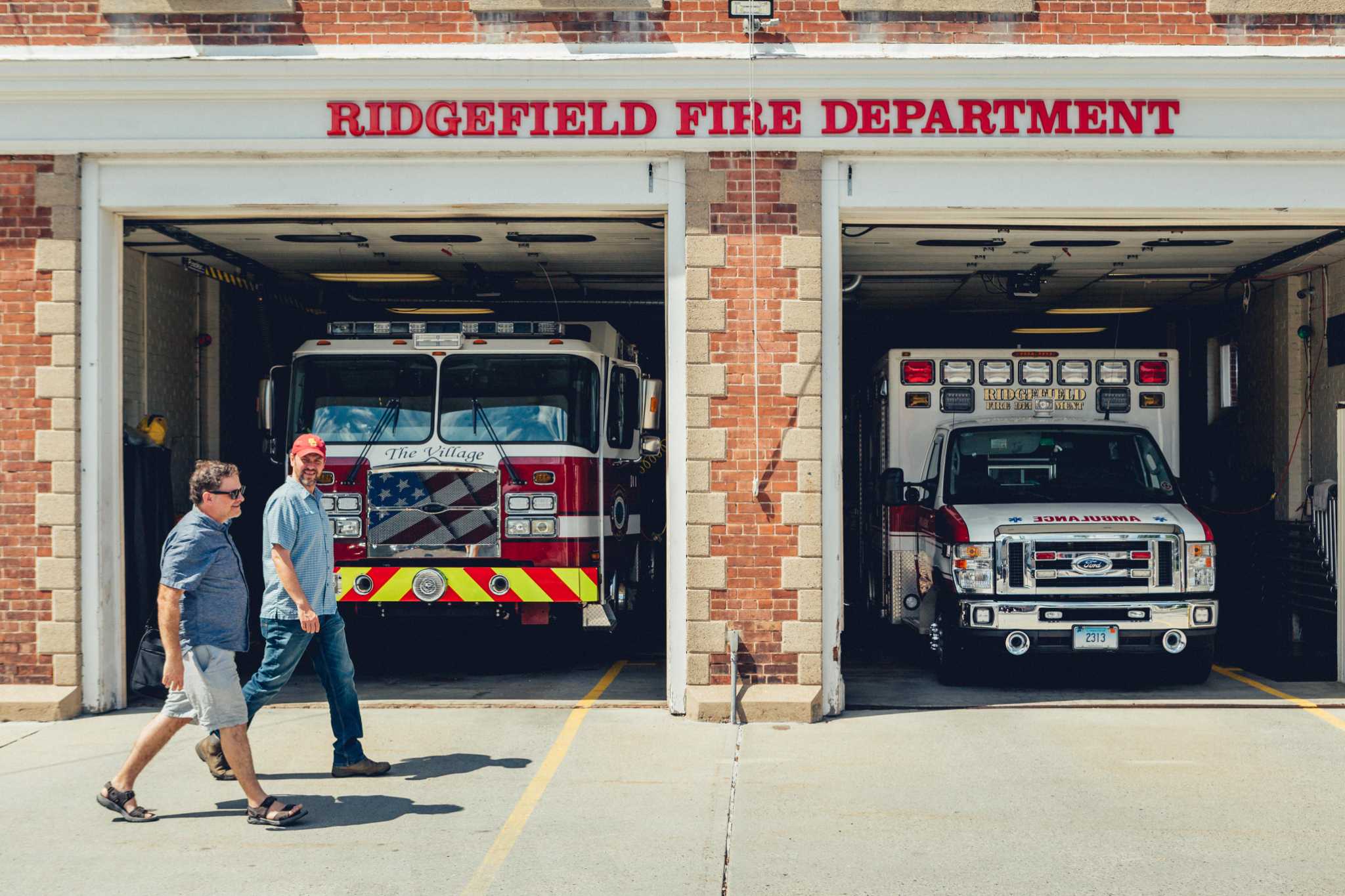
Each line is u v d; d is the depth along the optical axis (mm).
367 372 11453
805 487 9484
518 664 12281
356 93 9570
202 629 6586
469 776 7738
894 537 12438
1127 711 9648
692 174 9570
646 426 10680
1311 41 9766
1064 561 10352
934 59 9367
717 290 9555
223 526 6746
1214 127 9578
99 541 9734
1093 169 9695
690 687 9461
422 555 11164
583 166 9688
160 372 13133
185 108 9633
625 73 9438
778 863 6125
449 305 15281
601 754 8312
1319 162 9711
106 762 8148
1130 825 6711
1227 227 10516
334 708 7641
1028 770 7859
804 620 9461
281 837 6520
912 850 6309
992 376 12484
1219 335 16438
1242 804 7098
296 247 12422
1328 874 5934
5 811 7020
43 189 9688
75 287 9680
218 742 7480
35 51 9742
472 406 11328
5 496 9648
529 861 6152
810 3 9648
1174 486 11508
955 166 9688
